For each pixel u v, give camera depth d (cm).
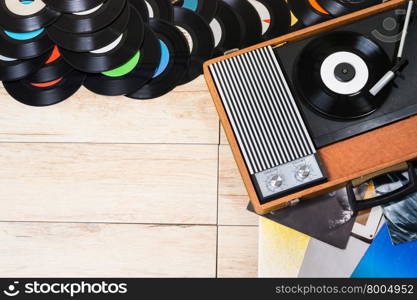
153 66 138
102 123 141
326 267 127
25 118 141
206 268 134
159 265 134
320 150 111
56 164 139
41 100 140
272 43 116
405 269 125
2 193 138
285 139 110
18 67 137
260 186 108
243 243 134
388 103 112
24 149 140
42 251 135
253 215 135
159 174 138
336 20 116
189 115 141
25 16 134
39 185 138
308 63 114
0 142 140
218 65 114
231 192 136
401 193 112
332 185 109
